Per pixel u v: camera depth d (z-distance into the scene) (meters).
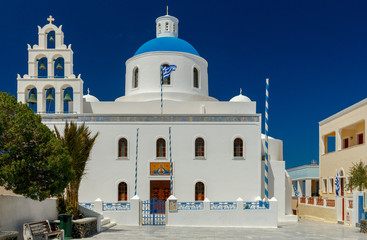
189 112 31.08
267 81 27.09
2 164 13.09
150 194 27.06
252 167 26.94
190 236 17.98
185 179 26.78
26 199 15.38
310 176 45.84
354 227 23.20
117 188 26.64
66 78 29.08
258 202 23.12
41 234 14.52
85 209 19.55
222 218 22.73
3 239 11.55
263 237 17.89
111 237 17.34
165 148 27.09
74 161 18.69
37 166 13.82
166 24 37.09
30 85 28.91
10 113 13.91
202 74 34.56
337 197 26.89
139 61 33.56
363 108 28.09
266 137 26.53
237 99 37.06
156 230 20.31
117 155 26.91
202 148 27.23
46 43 29.72
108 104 31.22
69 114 27.23
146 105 31.06
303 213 35.09
